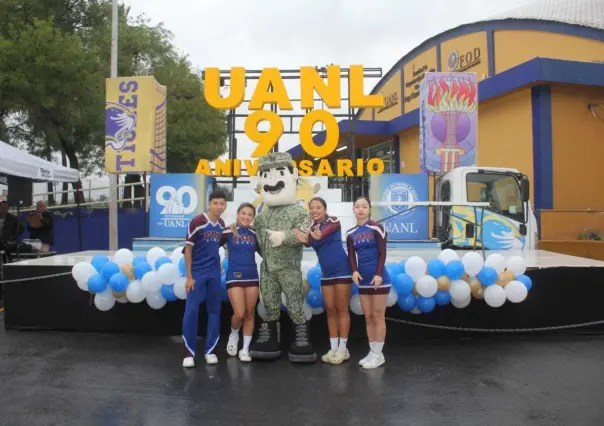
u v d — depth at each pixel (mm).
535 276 6012
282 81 8898
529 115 12195
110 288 5688
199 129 22828
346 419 3684
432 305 5520
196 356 5227
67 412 3799
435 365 4934
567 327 5914
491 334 6008
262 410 3850
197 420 3666
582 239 11414
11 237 9539
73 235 15000
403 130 16594
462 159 8820
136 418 3697
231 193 9133
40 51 13086
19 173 9109
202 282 4887
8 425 3562
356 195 9617
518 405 3932
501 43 14391
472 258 5453
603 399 4051
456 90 8797
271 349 5031
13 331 6164
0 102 13305
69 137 18391
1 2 14102
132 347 5547
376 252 4809
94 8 17719
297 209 5129
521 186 8641
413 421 3646
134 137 8281
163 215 8000
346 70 9195
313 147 8859
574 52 12805
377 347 4852
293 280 4992
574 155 11969
